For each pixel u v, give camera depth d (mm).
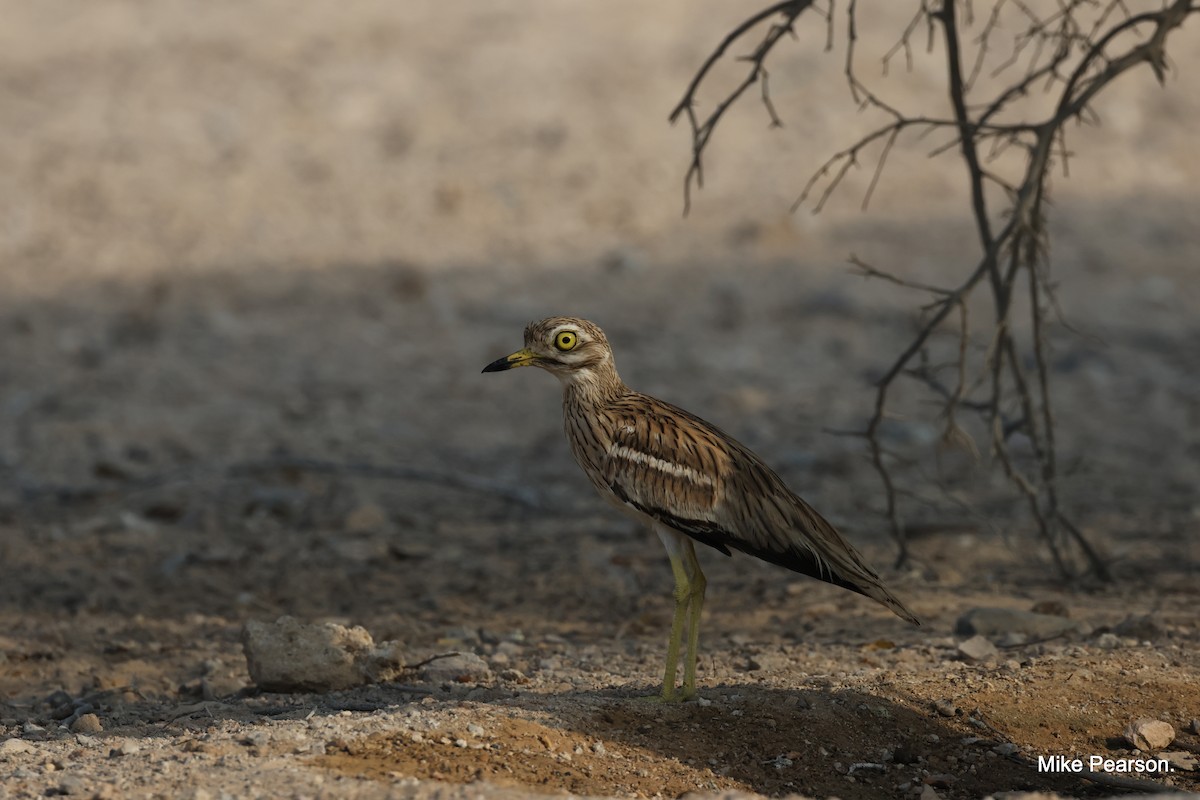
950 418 12273
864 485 18719
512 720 9344
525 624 13484
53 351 25891
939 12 13219
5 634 12945
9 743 9453
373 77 38406
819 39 38500
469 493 18844
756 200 32688
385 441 21250
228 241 31266
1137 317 26719
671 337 26250
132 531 16922
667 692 9922
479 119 36375
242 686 11258
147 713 10602
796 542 9656
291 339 26484
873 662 11422
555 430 22062
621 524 17297
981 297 28000
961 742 9555
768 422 21938
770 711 9805
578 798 7902
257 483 18938
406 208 32688
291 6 43625
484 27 41594
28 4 44250
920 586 14289
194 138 35500
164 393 23672
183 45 40812
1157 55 11422
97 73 38969
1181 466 19297
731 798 7918
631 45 39812
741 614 13641
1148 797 8016
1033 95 35344
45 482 19031
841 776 9016
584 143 34969
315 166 34344
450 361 25484
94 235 31500
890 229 31312
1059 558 14172
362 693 10625
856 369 24688
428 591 14688
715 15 41469
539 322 10023
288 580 15000
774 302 27922
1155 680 10523
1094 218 31906
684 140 35219
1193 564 14945
